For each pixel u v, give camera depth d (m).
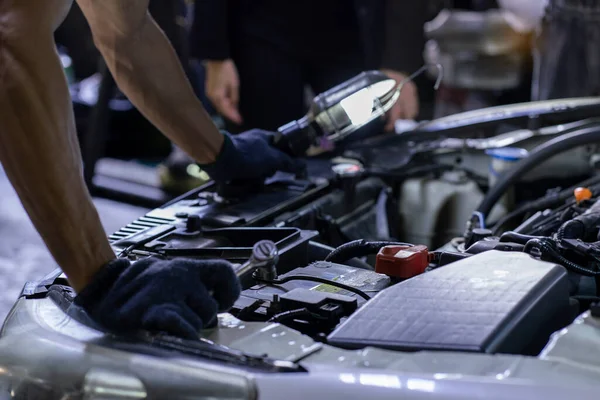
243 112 3.88
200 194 2.34
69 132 1.47
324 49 3.68
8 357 1.42
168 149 6.02
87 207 1.49
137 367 1.30
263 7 3.69
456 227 2.74
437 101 5.84
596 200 2.14
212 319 1.47
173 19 4.81
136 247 1.93
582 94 4.04
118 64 2.12
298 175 2.47
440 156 2.84
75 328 1.46
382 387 1.20
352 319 1.43
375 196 2.62
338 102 2.32
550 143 2.52
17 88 1.42
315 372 1.25
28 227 4.75
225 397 1.24
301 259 1.91
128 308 1.40
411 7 3.45
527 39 5.46
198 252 1.86
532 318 1.41
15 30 1.44
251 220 2.13
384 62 3.51
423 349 1.32
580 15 3.93
